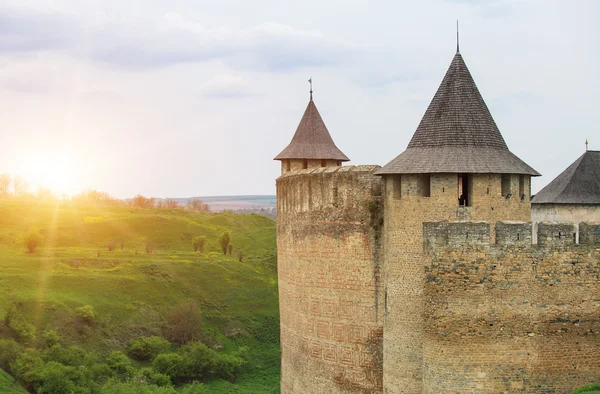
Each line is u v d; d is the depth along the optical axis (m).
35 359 70.62
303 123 69.19
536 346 33.56
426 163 38.44
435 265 33.75
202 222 195.38
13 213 179.38
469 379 33.41
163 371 84.81
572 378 33.66
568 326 33.72
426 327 34.00
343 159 68.19
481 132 39.62
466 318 33.47
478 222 33.56
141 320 101.38
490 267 33.50
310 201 50.72
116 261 126.06
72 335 88.31
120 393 65.75
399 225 39.59
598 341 33.78
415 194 38.88
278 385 87.38
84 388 68.00
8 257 122.44
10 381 65.31
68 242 158.62
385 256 41.09
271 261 145.00
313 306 50.53
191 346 92.19
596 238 33.91
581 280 33.84
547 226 33.78
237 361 91.06
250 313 114.88
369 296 46.59
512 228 33.59
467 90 40.62
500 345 33.44
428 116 40.81
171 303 110.94
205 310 112.44
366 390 46.91
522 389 33.47
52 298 95.69
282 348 56.75
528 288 33.59
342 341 48.31
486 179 37.81
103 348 89.12
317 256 50.06
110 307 101.31
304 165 67.12
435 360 33.69
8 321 82.56
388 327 40.62
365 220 46.62
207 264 129.88
